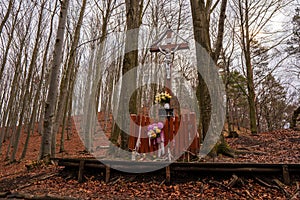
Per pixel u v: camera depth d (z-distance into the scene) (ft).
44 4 36.60
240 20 48.29
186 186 13.73
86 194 13.12
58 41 23.38
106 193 13.30
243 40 46.73
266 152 24.32
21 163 33.14
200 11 21.72
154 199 12.24
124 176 15.10
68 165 16.40
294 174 13.48
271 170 13.52
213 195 12.62
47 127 22.24
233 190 12.98
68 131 56.59
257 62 58.13
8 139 67.67
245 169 13.73
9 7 31.63
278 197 12.05
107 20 37.24
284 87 73.92
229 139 36.17
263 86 74.18
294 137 33.27
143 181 14.57
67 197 12.50
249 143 31.55
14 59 45.44
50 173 17.22
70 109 58.49
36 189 14.21
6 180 17.02
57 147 46.42
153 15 47.80
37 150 49.90
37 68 52.80
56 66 23.09
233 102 80.33
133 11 22.99
